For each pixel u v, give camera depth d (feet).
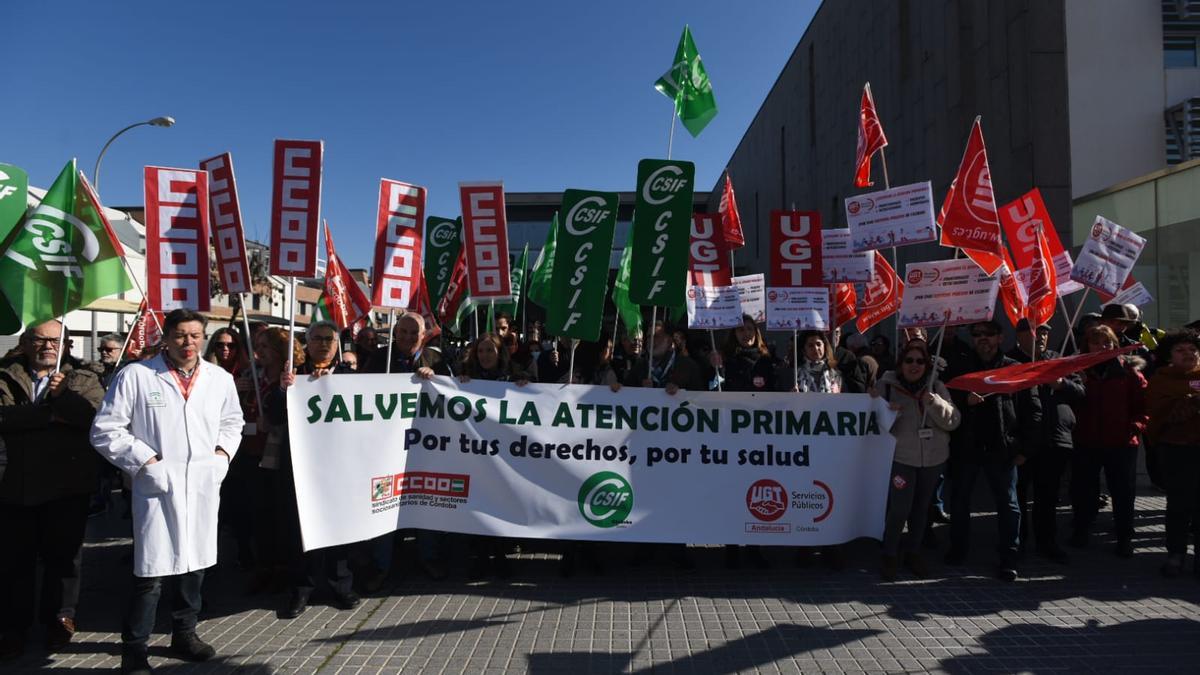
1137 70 36.32
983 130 41.57
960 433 17.56
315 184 15.66
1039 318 20.01
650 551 18.79
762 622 14.16
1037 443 16.57
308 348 16.46
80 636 13.96
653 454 17.11
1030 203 22.54
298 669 12.18
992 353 18.42
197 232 15.42
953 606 15.06
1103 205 34.01
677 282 17.71
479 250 17.93
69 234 14.74
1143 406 18.65
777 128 107.96
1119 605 15.10
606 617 14.48
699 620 14.28
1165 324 30.25
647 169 17.79
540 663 12.35
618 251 144.05
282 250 15.55
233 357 17.74
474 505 16.67
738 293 19.63
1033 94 36.68
